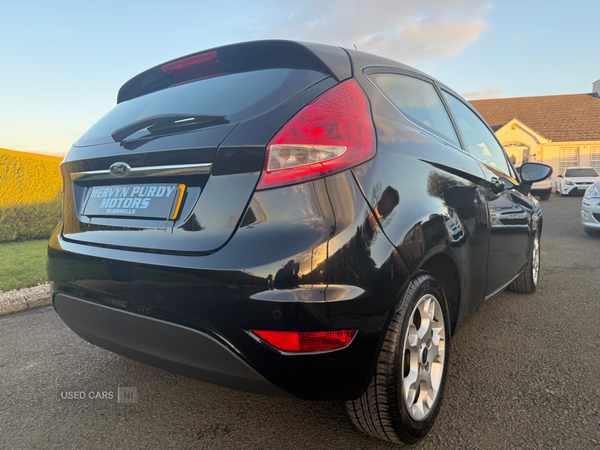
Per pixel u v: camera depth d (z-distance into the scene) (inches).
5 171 353.1
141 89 89.6
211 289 54.6
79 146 79.4
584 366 94.6
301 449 67.8
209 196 58.5
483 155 113.3
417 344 66.4
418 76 94.3
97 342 71.9
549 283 169.6
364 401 61.1
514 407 78.4
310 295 52.1
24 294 160.4
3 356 108.7
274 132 56.4
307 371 53.9
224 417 78.1
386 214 58.9
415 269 61.4
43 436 73.5
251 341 53.7
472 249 84.6
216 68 76.3
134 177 67.4
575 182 867.4
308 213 53.9
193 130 62.4
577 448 66.4
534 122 1198.3
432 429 72.2
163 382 92.7
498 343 108.7
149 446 69.9
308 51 66.9
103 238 68.2
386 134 65.9
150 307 60.3
